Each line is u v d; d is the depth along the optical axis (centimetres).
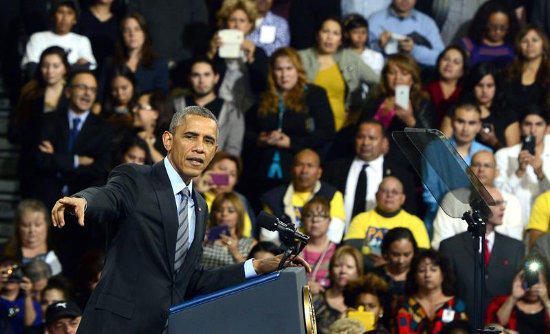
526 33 1423
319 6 1557
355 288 1138
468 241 1191
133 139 1345
